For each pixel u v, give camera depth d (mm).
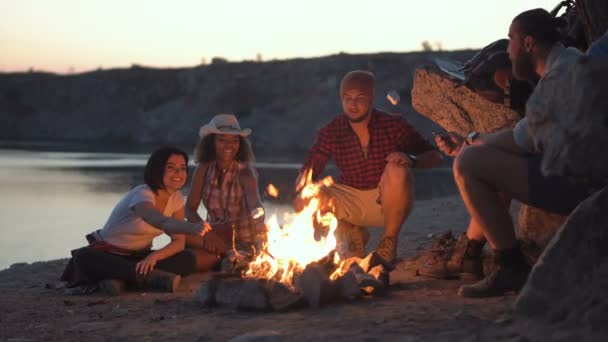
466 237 4934
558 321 3150
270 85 56906
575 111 3172
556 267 3309
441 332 3266
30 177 22953
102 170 26109
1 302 4988
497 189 3992
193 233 5145
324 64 56719
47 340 3666
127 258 5492
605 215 3281
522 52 3857
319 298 4031
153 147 47719
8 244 10836
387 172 5480
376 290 4293
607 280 3123
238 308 4105
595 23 4465
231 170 6215
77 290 5305
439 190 18578
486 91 4867
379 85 49969
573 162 3164
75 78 68750
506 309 3582
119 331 3779
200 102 59438
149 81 65312
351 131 5848
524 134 3809
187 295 4922
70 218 13883
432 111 6062
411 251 6766
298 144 49062
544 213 4910
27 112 67250
